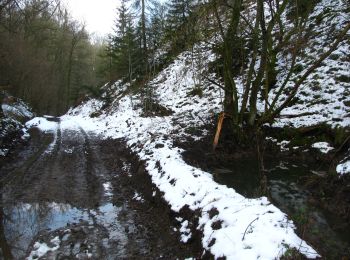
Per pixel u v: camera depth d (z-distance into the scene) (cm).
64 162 1367
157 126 1666
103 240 688
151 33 2798
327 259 580
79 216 816
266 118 1328
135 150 1354
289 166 1163
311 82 1541
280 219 562
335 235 681
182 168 924
